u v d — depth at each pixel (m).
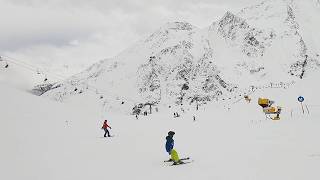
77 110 55.88
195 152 21.09
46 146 25.11
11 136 27.42
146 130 38.03
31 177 16.55
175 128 38.56
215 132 30.47
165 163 19.19
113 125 45.34
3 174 17.11
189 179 14.57
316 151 16.91
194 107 108.19
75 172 17.44
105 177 16.28
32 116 38.81
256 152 18.56
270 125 30.19
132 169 17.94
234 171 14.95
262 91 70.12
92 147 25.64
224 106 81.25
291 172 13.68
